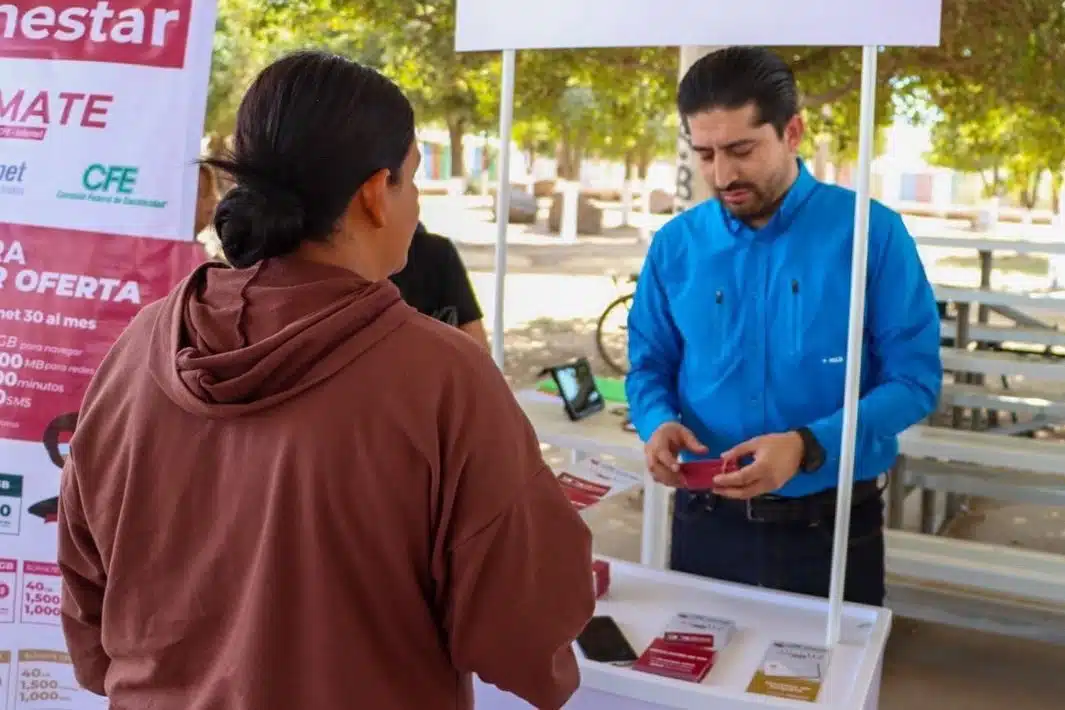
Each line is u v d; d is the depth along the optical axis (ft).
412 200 2.91
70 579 3.28
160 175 5.22
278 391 2.63
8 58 5.28
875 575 5.60
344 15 14.42
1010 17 11.94
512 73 5.10
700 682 3.96
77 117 5.25
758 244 5.39
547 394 9.83
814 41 4.01
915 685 9.52
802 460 4.75
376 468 2.56
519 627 2.72
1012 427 13.33
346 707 2.63
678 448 5.12
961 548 9.59
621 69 14.51
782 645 4.28
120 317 5.34
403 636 2.71
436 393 2.61
